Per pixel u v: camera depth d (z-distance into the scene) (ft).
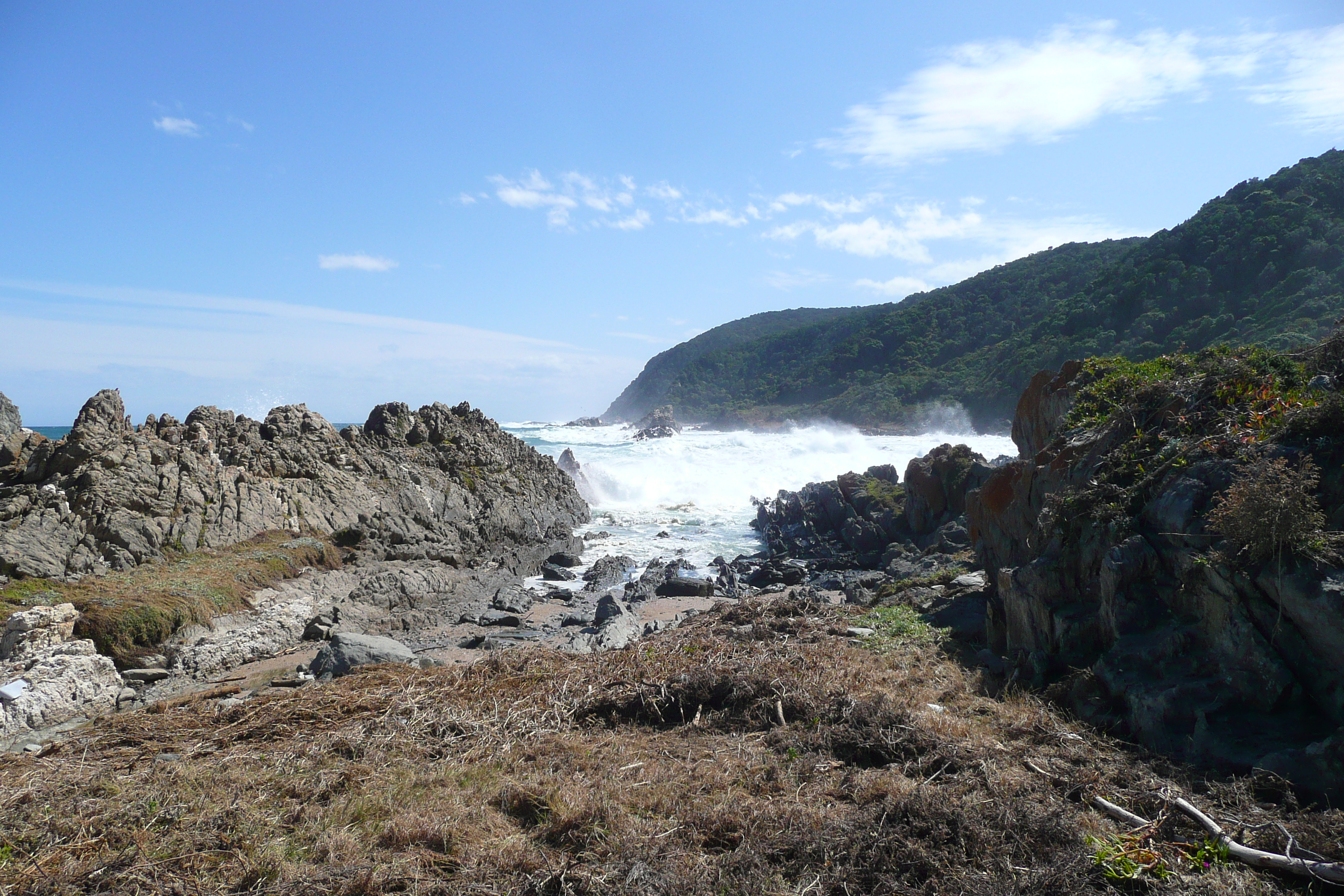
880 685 26.50
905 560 57.67
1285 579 18.71
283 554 51.06
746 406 358.43
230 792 19.53
